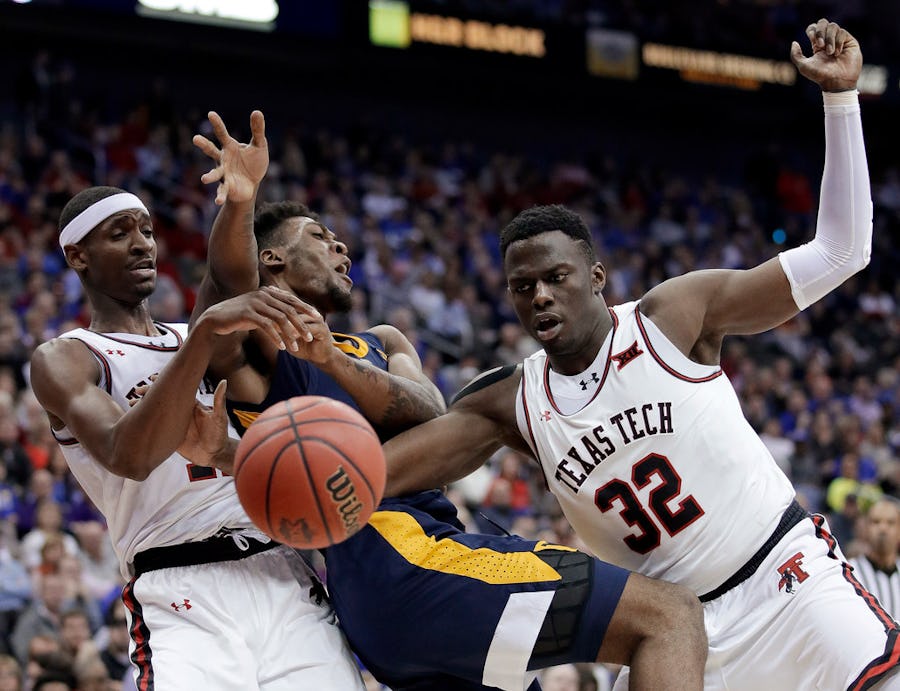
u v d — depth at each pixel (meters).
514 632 3.14
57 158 14.20
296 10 18.47
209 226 14.66
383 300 13.40
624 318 3.41
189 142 16.19
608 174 20.25
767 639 3.23
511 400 3.51
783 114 22.09
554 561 3.20
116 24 17.47
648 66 20.42
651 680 3.02
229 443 3.30
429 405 3.56
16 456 8.14
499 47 19.41
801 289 3.30
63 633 6.39
